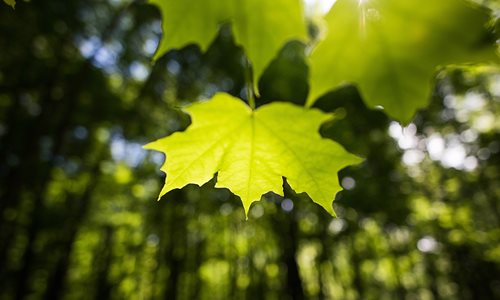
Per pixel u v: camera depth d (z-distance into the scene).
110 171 20.75
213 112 1.14
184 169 1.19
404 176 20.67
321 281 23.11
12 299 18.28
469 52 1.00
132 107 19.80
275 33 1.11
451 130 20.17
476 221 23.67
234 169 1.21
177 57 18.81
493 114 19.78
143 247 22.33
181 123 18.42
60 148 17.78
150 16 18.61
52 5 16.16
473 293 21.77
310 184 1.19
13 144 17.73
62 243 18.81
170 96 19.91
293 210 19.98
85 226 21.08
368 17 1.04
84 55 18.41
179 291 23.81
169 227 21.30
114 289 22.56
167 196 20.50
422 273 25.73
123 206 21.39
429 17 1.01
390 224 20.81
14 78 17.38
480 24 0.98
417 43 1.03
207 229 22.88
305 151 1.15
